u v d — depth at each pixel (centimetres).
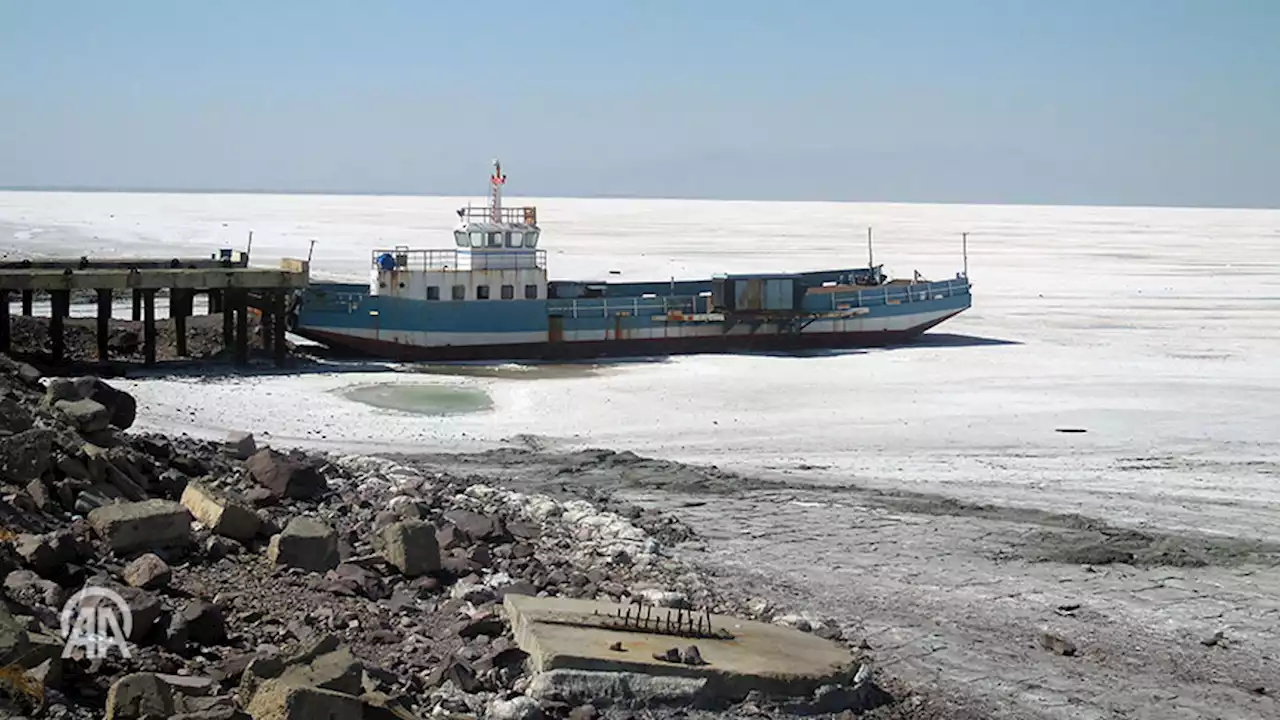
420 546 1778
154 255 10762
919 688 1633
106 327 4409
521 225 5219
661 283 5784
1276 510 2756
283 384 4228
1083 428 3756
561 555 2072
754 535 2409
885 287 5797
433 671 1405
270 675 1212
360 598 1639
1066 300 8106
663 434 3597
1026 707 1600
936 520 2572
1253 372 4978
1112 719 1578
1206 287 9281
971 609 1995
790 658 1552
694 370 4881
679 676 1436
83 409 2044
